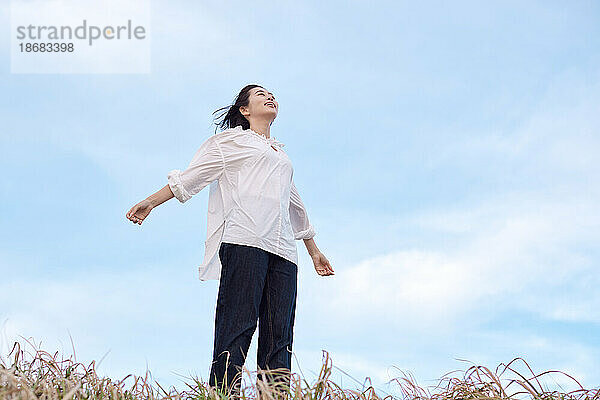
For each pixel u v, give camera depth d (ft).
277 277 11.17
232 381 9.99
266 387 8.61
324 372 9.00
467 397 9.61
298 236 12.78
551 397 9.41
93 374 9.64
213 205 11.80
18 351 9.80
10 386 8.39
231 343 10.52
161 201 11.30
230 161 11.51
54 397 8.50
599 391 9.36
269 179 11.39
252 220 10.98
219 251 11.24
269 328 11.01
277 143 12.17
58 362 9.83
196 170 11.41
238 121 12.64
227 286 10.84
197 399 9.32
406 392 9.58
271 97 12.46
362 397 9.08
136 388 9.62
